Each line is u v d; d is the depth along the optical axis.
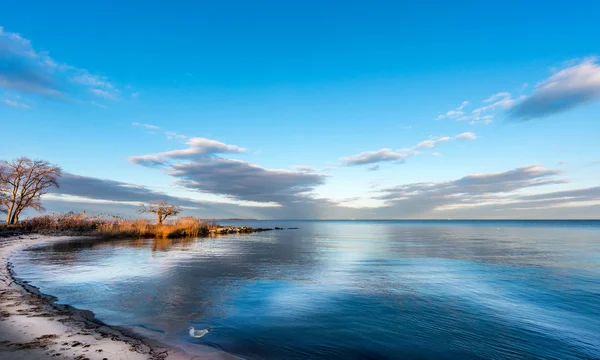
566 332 7.20
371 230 73.81
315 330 7.13
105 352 5.36
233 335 6.70
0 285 10.46
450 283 12.25
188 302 9.16
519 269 15.61
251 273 14.02
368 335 6.88
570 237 44.62
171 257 19.12
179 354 5.53
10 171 41.44
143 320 7.44
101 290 10.30
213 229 52.38
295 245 29.41
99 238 33.56
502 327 7.49
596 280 12.97
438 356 5.94
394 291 10.86
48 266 14.75
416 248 26.77
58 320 7.02
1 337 5.81
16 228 37.31
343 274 13.98
